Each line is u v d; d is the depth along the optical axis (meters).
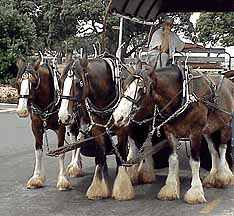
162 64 8.27
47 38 42.31
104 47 9.26
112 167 10.45
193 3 10.93
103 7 37.16
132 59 9.39
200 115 7.36
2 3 34.22
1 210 7.06
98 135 7.51
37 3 42.94
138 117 7.50
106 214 6.78
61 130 8.05
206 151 9.09
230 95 8.81
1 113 23.61
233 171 9.16
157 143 8.48
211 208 7.07
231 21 31.30
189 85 7.38
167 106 7.22
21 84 7.69
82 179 9.16
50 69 7.95
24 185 8.70
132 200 7.54
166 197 7.51
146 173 8.64
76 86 6.95
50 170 10.17
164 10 11.12
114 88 7.33
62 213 6.86
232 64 15.27
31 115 8.21
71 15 38.16
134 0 9.17
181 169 9.81
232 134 9.32
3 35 29.75
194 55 14.85
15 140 14.70
